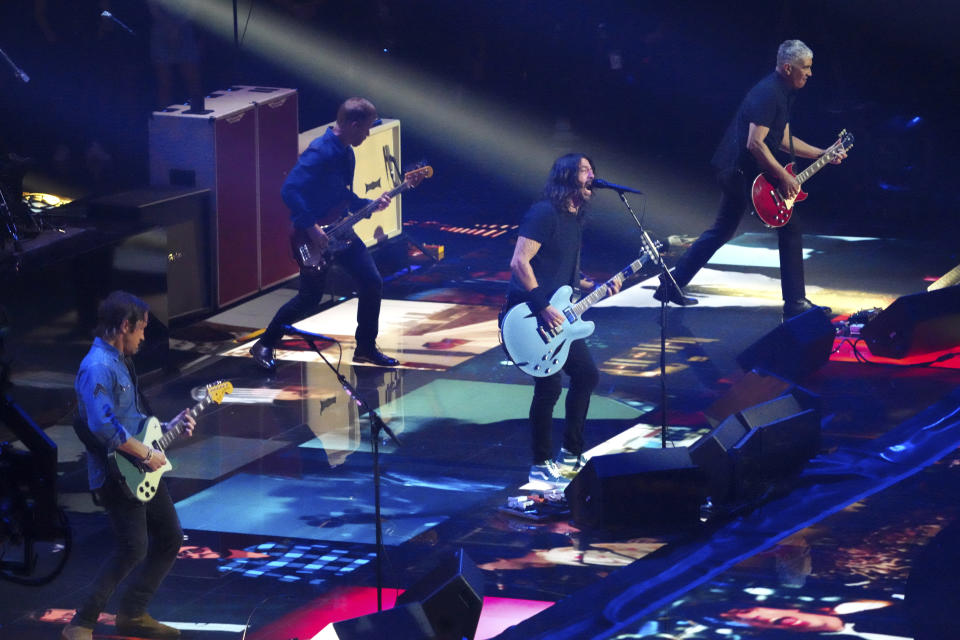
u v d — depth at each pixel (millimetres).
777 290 34656
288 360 29906
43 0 43656
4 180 26359
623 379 28172
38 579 19344
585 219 22641
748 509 21203
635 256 38844
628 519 20375
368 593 18875
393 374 28938
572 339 22359
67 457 24594
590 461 20688
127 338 17234
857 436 24438
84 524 21594
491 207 45250
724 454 21406
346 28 49312
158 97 41938
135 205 30031
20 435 19078
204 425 25953
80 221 29203
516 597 18453
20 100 44656
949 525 20219
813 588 18172
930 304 28531
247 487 22922
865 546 19562
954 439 23953
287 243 35656
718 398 26734
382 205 28469
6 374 22297
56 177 43562
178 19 40375
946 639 16516
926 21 49406
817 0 49312
